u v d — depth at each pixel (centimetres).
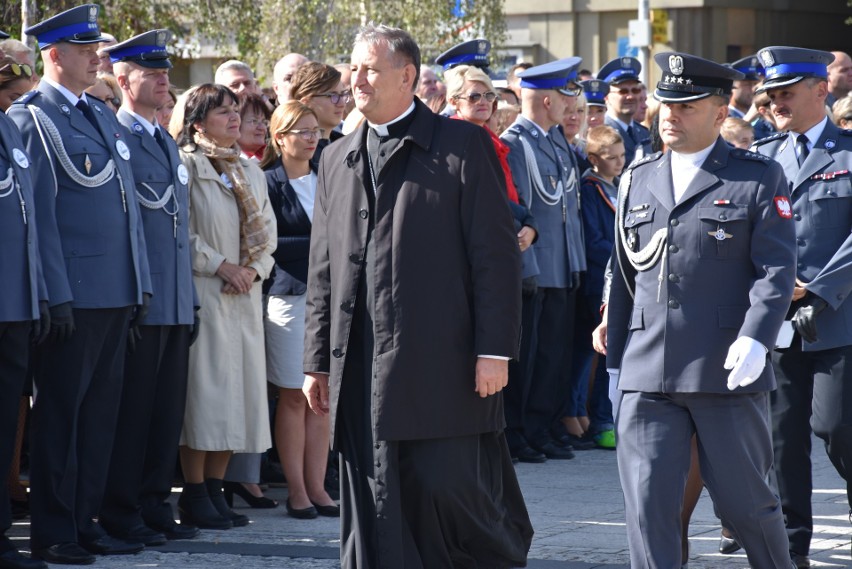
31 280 725
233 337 865
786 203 622
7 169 724
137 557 779
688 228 630
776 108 761
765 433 634
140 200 809
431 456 615
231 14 2625
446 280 611
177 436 835
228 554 787
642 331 641
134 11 2136
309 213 912
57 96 775
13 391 733
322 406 652
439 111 1228
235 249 873
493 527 639
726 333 621
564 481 1024
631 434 639
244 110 977
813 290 719
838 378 733
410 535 626
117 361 783
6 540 743
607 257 1157
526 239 1019
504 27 3109
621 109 1320
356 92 619
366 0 2858
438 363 610
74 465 764
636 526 629
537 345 1120
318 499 911
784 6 3653
